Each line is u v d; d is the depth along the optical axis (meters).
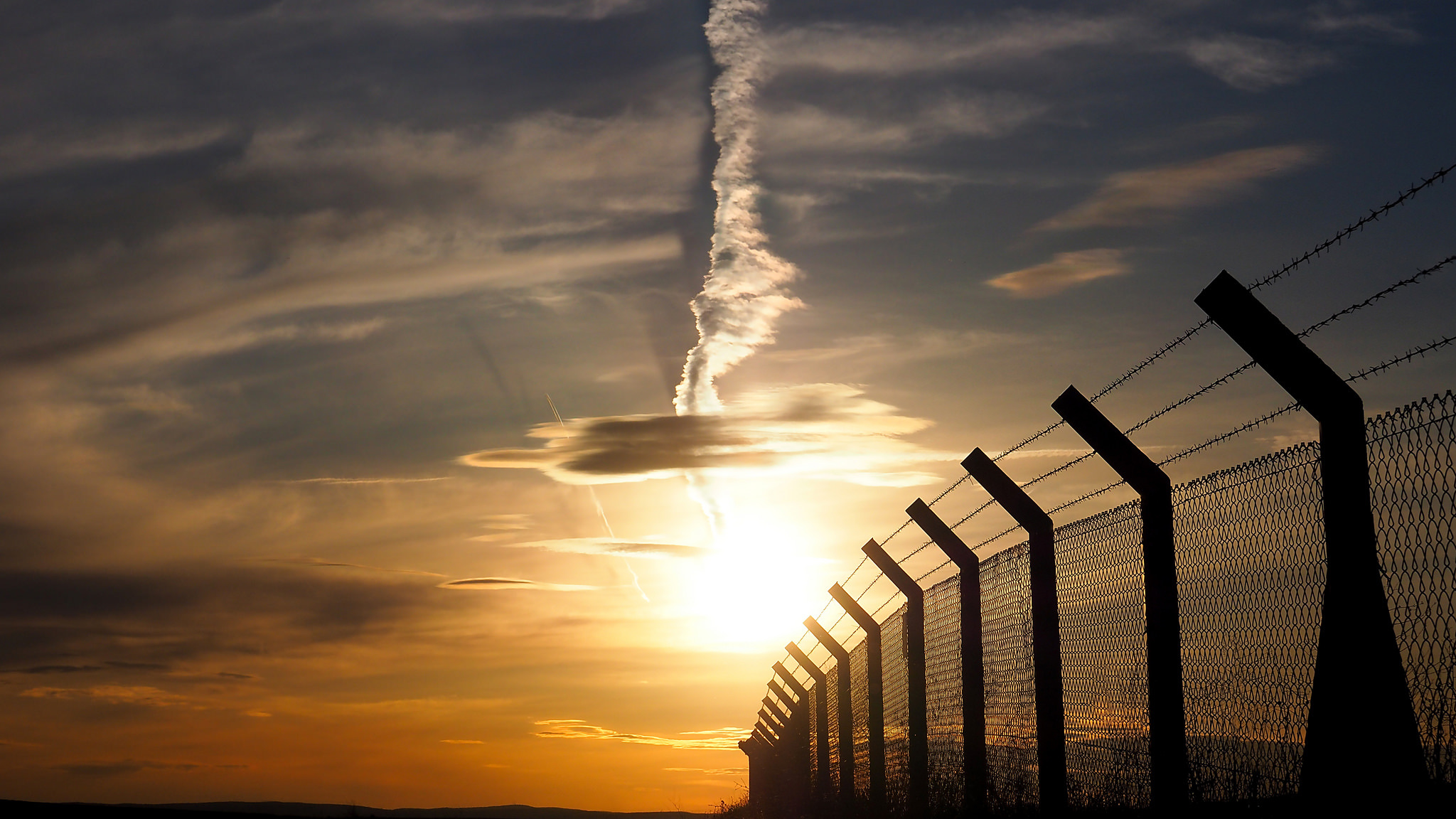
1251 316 4.00
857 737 12.54
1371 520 3.57
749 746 22.50
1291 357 3.89
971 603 7.58
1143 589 5.09
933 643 8.95
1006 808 6.48
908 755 9.14
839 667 12.90
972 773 7.27
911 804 8.76
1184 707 4.70
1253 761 4.16
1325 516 3.68
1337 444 3.70
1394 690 3.42
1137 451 5.09
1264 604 4.09
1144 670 5.07
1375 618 3.51
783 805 15.84
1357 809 3.42
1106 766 5.55
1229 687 4.34
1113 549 5.46
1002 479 6.50
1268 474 4.11
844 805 11.77
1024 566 6.63
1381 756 3.41
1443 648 3.17
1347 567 3.57
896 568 9.48
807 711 15.98
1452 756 3.15
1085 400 5.27
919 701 9.12
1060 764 5.89
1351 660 3.51
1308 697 3.79
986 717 7.36
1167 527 4.90
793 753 17.23
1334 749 3.53
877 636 10.72
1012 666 6.82
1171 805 4.59
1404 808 3.32
